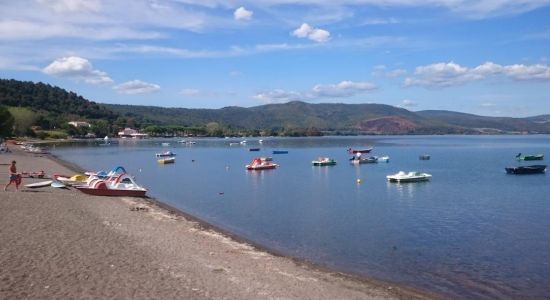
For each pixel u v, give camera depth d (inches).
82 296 555.5
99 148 6353.3
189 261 765.9
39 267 658.8
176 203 1665.8
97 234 913.5
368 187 2250.2
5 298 528.1
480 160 4256.9
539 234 1154.7
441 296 702.5
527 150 6077.8
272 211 1502.2
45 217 1056.2
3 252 725.9
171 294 588.7
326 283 713.0
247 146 7815.0
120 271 671.1
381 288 716.0
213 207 1582.2
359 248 1000.2
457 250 991.0
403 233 1159.6
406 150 6245.1
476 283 770.8
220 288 631.8
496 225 1269.7
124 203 1443.2
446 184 2367.1
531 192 2036.2
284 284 681.6
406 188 2203.5
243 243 978.7
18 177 1552.7
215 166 3671.3
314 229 1204.5
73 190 1631.4
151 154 5049.2
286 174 2987.2
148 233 973.2
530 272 837.8
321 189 2167.8
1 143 4931.1
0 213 1072.2
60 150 5629.9
